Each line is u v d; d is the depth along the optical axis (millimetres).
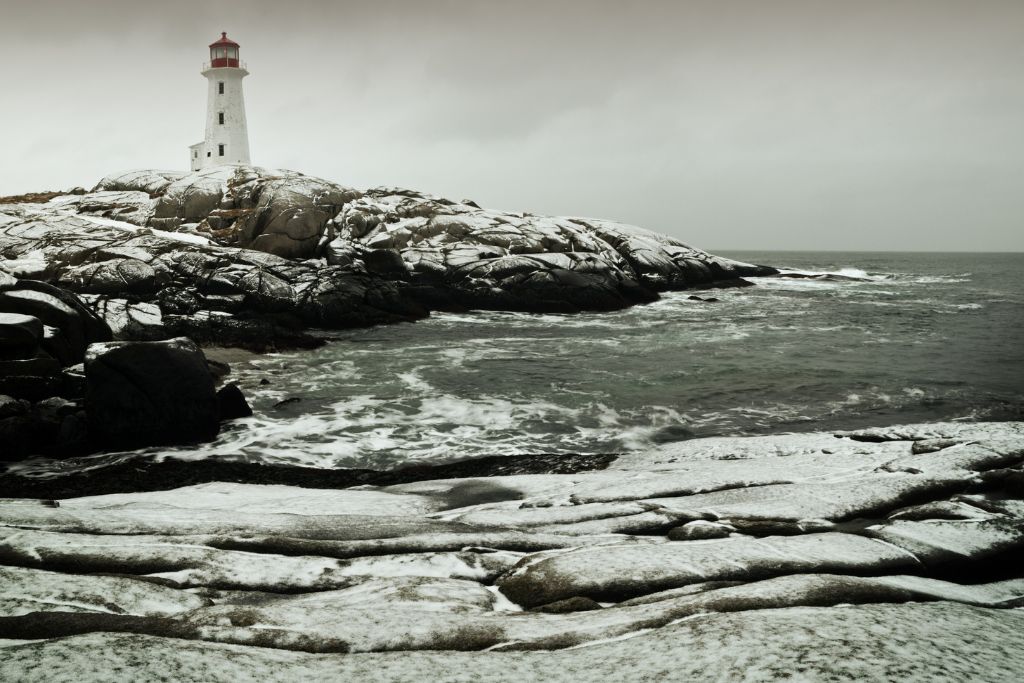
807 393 18188
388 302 33719
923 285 58906
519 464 12508
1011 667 3078
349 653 3719
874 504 7195
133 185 45125
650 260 47469
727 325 32844
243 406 15898
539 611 4695
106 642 3262
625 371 21047
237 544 5922
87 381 13461
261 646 3750
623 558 5453
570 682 3107
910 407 16797
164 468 12336
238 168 46125
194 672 3012
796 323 33531
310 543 5973
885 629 3516
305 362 22422
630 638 3729
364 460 13055
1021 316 36469
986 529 6094
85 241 31594
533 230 44219
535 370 21203
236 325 25109
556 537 6453
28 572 4875
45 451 13172
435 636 3928
